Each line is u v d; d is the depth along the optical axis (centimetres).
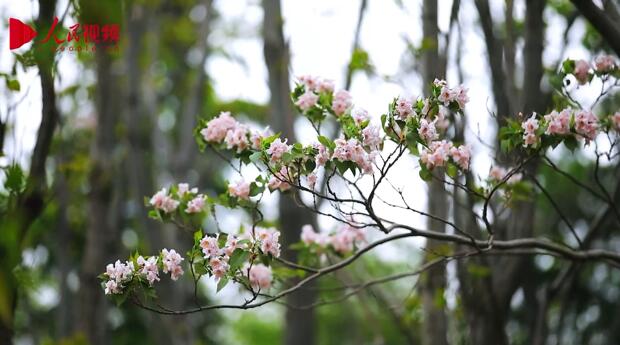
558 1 623
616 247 902
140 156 806
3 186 397
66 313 920
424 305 577
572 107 415
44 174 417
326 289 466
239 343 1906
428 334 572
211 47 1106
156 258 363
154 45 990
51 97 406
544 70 537
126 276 353
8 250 266
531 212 559
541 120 378
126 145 833
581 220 918
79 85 844
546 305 599
